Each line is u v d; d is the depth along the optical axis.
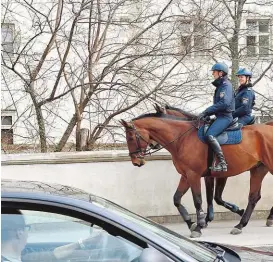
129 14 13.19
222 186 10.29
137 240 3.27
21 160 10.95
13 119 14.84
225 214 11.66
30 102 14.76
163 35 12.76
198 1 16.33
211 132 9.09
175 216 11.45
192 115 9.40
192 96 13.30
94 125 15.19
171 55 12.48
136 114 13.22
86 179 11.26
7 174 10.91
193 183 9.23
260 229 10.45
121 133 14.43
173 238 3.61
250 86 10.04
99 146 13.69
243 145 9.42
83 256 3.27
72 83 13.18
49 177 11.12
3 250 3.22
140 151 9.26
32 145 13.51
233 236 9.70
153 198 11.41
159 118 9.30
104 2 12.70
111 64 12.25
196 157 9.15
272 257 3.93
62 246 3.28
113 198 11.34
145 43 12.71
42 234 3.27
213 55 13.45
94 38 12.95
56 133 16.28
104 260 3.26
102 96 14.18
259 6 17.58
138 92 12.05
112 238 3.27
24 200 3.23
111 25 13.48
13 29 13.50
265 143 9.54
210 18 14.51
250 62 15.60
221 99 9.04
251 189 9.96
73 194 3.50
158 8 13.95
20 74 12.77
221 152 9.05
